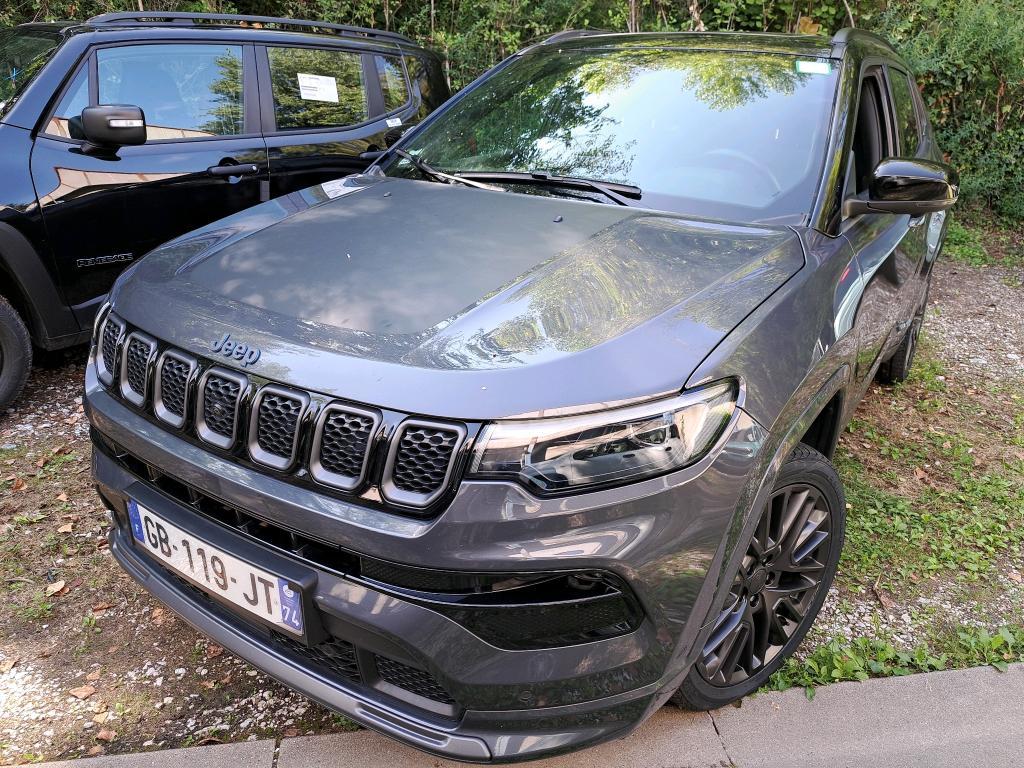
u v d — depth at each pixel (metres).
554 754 1.73
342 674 1.84
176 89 4.15
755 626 2.31
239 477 1.77
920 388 4.64
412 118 5.11
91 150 3.81
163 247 2.40
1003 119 8.19
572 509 1.59
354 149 4.75
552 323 1.81
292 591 1.73
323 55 4.75
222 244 2.32
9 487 3.25
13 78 3.87
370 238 2.28
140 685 2.35
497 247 2.19
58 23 4.28
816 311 2.15
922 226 3.63
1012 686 2.46
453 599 1.60
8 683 2.33
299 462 1.72
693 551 1.72
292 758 2.08
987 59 7.98
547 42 3.54
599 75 3.07
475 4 8.00
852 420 4.17
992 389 4.73
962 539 3.25
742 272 2.11
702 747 2.17
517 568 1.57
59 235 3.71
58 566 2.83
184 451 1.88
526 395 1.61
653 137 2.74
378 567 1.65
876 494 3.49
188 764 2.05
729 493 1.75
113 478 2.14
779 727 2.25
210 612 2.01
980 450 3.98
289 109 4.55
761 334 1.92
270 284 2.05
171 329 1.96
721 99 2.80
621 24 8.30
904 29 8.17
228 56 4.35
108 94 3.94
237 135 4.32
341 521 1.63
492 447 1.58
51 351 4.26
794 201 2.48
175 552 1.99
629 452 1.63
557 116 2.95
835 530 2.45
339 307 1.92
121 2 7.16
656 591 1.68
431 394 1.62
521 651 1.64
